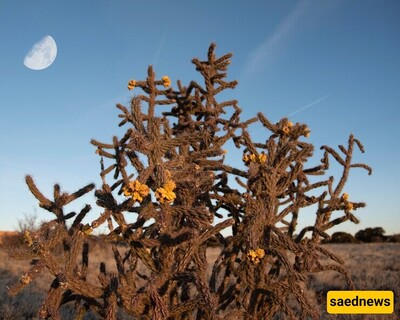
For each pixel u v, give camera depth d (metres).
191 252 1.17
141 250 1.21
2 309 2.65
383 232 13.63
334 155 1.70
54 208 1.25
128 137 1.50
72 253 1.15
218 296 1.55
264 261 1.40
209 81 1.80
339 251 7.61
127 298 1.10
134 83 1.65
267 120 1.56
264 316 1.46
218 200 1.70
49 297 1.17
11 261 4.85
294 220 1.69
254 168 1.36
